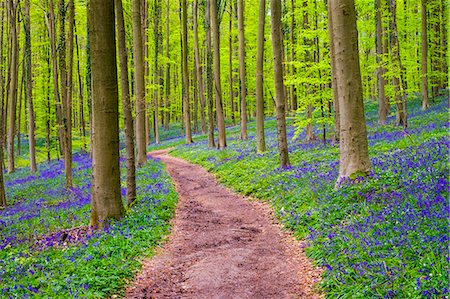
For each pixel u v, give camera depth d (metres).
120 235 9.68
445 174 8.94
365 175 10.72
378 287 5.69
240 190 16.34
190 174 22.70
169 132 54.75
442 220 6.71
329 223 9.00
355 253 6.92
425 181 8.97
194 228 11.80
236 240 10.35
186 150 33.53
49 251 9.12
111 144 11.17
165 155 34.84
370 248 6.82
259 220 12.12
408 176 9.62
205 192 17.45
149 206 13.08
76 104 50.66
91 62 10.98
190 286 7.59
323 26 19.83
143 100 23.88
